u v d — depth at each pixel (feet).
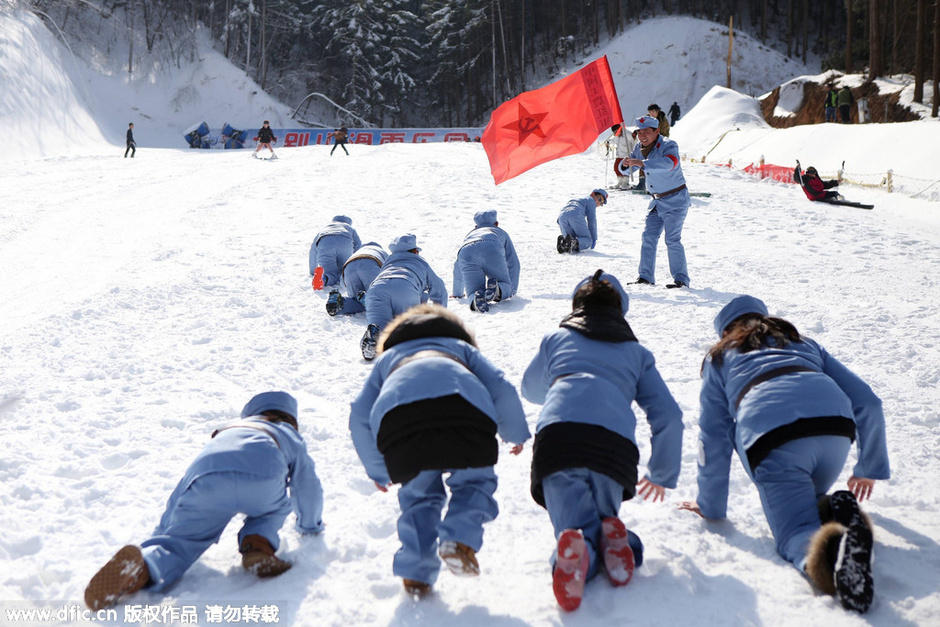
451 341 10.98
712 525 12.41
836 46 216.54
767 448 10.68
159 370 22.45
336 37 224.33
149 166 86.33
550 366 11.14
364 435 10.66
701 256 39.27
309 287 33.50
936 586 10.03
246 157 101.45
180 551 10.75
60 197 60.90
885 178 65.72
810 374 11.09
